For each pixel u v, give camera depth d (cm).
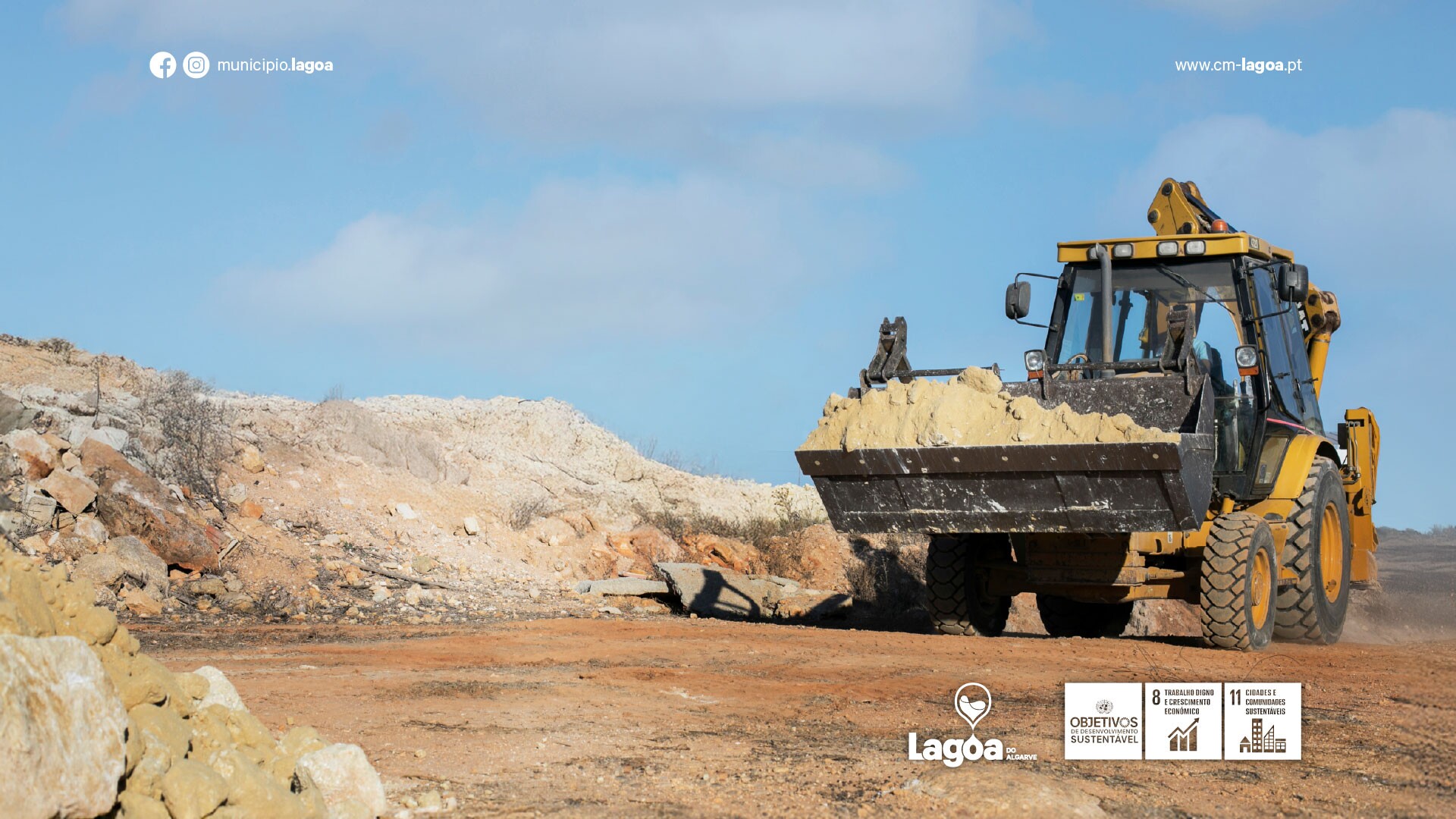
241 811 378
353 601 1321
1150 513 961
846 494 1068
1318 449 1251
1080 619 1380
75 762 325
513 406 2591
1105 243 1158
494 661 926
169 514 1289
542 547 1658
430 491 1698
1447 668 912
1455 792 529
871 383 1102
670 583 1501
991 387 1030
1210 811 494
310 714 664
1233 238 1115
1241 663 945
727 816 469
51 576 396
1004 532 1023
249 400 1933
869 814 477
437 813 457
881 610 1652
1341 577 1236
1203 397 1005
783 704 742
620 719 673
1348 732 657
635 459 2531
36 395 1382
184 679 438
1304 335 1315
